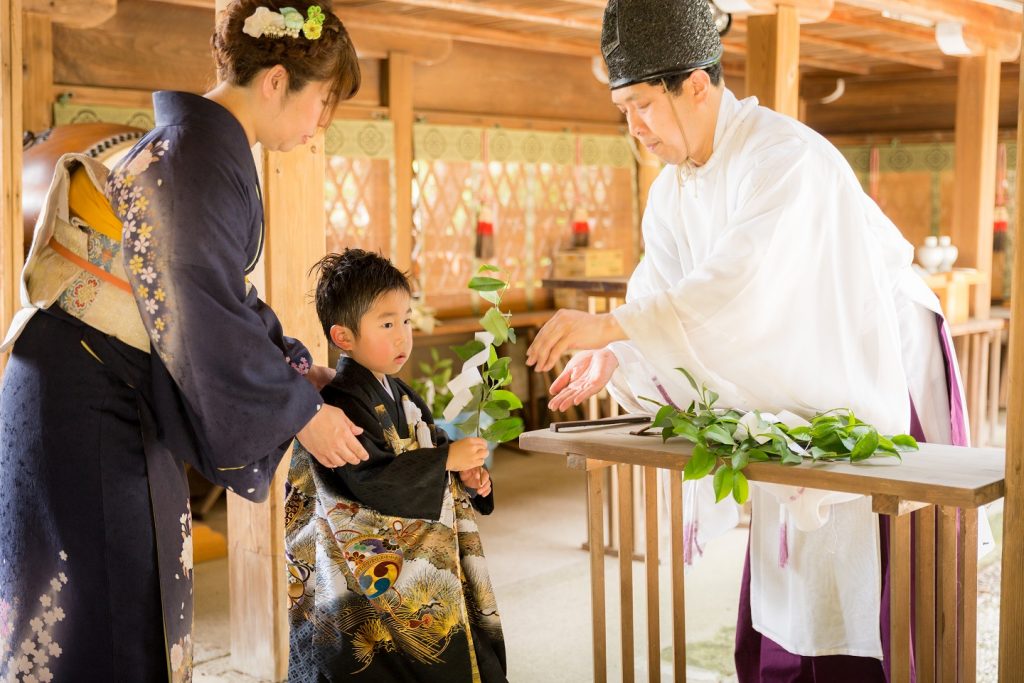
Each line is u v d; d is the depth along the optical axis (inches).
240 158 73.5
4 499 75.4
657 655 95.8
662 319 84.8
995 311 251.4
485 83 265.9
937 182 325.7
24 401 74.1
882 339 90.6
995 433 241.3
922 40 247.3
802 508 86.7
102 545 73.2
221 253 71.5
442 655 85.2
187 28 203.0
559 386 97.7
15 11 125.2
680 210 98.6
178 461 77.4
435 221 254.1
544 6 196.5
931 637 81.0
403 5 203.6
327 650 85.5
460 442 84.0
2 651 76.4
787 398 88.9
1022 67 76.3
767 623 103.7
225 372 71.1
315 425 75.6
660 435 88.7
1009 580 76.8
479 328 248.7
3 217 124.8
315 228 123.1
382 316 85.0
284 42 73.7
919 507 76.5
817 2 177.5
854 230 89.9
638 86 89.4
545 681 122.1
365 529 83.7
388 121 237.8
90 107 186.1
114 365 73.5
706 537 106.5
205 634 139.8
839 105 338.6
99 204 73.8
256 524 123.9
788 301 87.7
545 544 179.8
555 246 283.6
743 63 300.4
